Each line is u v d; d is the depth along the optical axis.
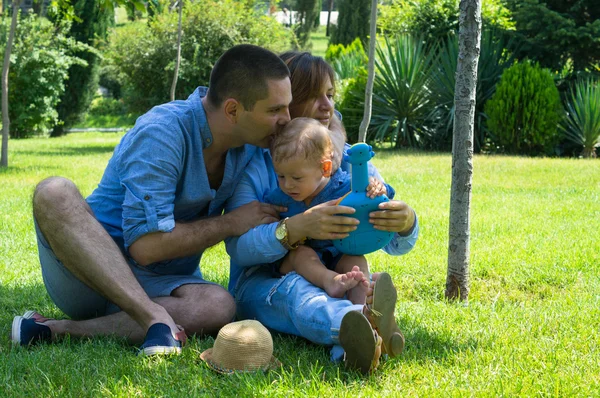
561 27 16.89
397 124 15.93
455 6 18.64
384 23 21.12
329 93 3.26
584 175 10.98
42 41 21.89
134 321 3.01
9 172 11.18
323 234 2.81
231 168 3.14
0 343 3.01
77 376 2.52
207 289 3.05
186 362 2.68
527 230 6.31
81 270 2.81
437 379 2.55
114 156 3.08
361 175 2.83
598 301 3.94
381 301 2.54
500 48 16.45
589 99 15.03
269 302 2.98
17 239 5.85
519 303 4.00
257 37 19.14
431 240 5.79
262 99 2.84
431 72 16.09
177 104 3.03
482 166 12.25
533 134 14.95
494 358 2.79
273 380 2.51
